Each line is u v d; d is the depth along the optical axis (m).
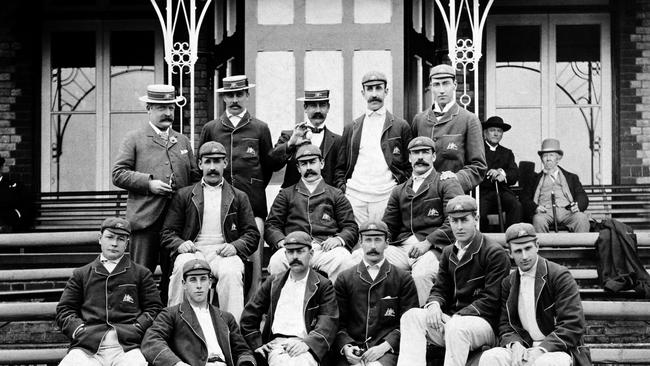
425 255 9.62
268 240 10.02
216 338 9.11
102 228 9.40
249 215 9.87
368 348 9.30
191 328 9.07
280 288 9.39
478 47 11.41
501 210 11.76
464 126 10.34
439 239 9.62
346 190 10.44
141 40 14.75
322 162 10.30
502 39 14.68
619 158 14.34
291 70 11.88
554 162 12.54
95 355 9.16
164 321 9.10
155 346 8.95
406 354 9.09
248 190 10.34
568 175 12.58
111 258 9.38
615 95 14.45
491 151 12.38
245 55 11.91
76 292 9.36
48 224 14.04
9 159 14.46
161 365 8.87
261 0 11.92
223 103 13.30
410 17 12.21
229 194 9.84
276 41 11.90
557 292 8.97
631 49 14.38
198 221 9.77
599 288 11.48
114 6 14.74
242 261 9.74
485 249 9.27
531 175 12.63
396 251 9.80
